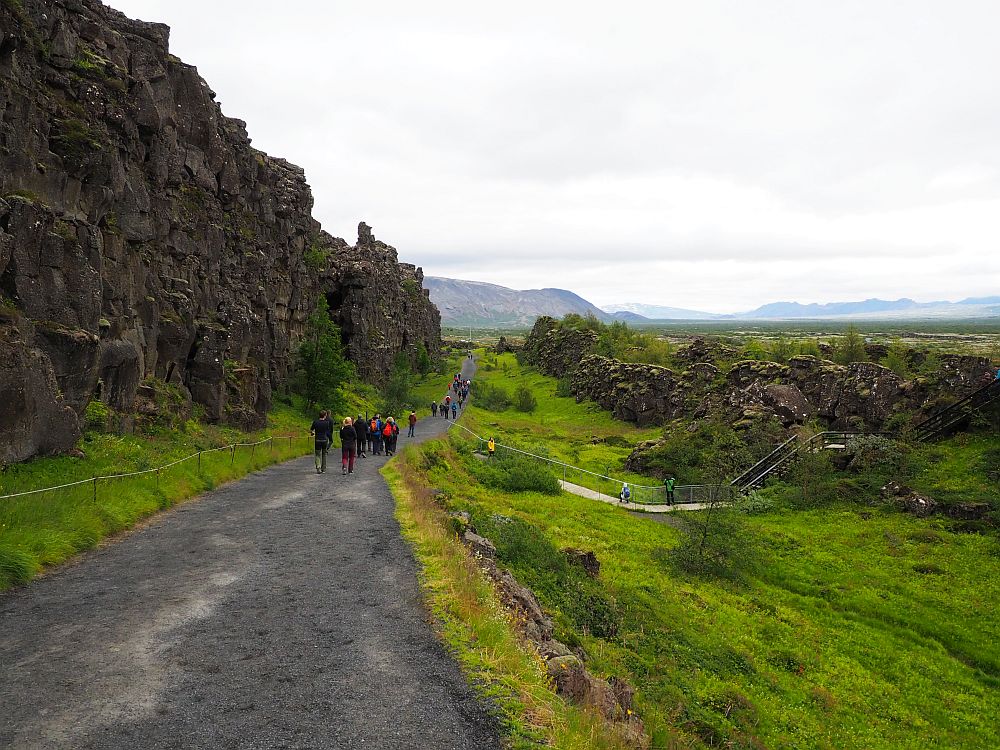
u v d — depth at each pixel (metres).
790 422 52.19
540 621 12.64
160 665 8.11
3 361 15.74
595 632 17.30
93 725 6.59
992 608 25.27
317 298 64.62
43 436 17.16
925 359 56.88
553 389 120.94
